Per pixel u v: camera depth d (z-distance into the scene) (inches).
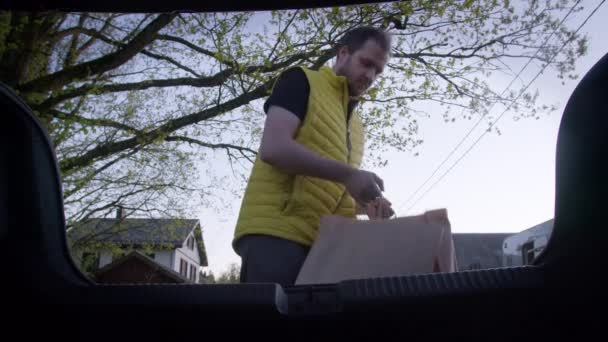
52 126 331.9
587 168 30.7
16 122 33.1
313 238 55.0
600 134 30.4
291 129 54.0
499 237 214.1
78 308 33.1
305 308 32.8
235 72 325.7
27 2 52.8
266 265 53.2
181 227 472.7
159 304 32.3
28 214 33.8
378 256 44.1
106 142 370.3
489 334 31.9
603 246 30.7
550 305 31.3
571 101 30.9
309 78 57.8
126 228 462.3
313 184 55.6
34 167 33.7
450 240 44.6
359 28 66.9
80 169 376.5
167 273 797.9
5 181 33.6
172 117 381.7
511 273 31.3
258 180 56.6
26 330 34.5
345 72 66.1
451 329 32.1
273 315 32.1
